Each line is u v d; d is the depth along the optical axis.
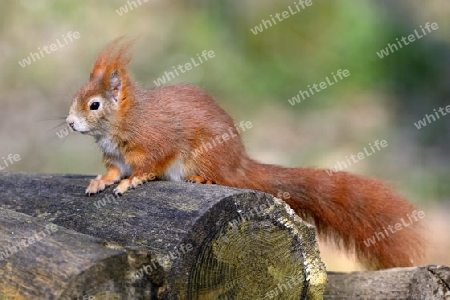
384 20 28.89
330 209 10.19
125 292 6.50
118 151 10.04
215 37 26.91
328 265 16.14
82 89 9.97
